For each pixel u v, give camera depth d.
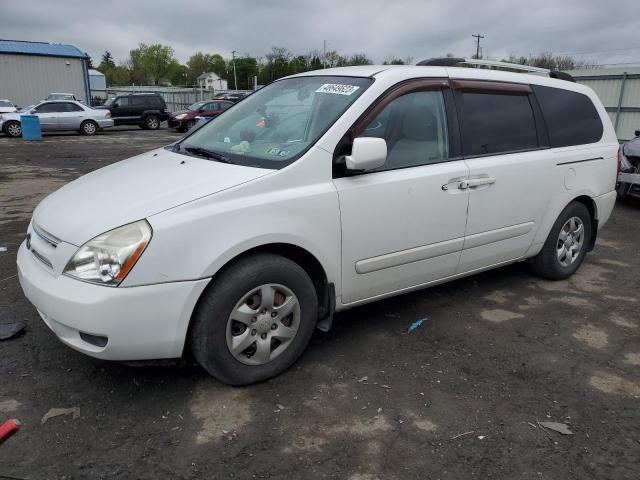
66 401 2.91
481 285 4.84
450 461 2.55
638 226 7.38
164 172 3.25
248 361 3.04
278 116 3.69
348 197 3.23
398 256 3.56
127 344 2.68
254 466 2.48
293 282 3.08
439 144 3.76
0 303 4.11
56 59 32.41
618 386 3.25
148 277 2.65
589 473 2.50
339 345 3.63
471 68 4.12
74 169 12.16
